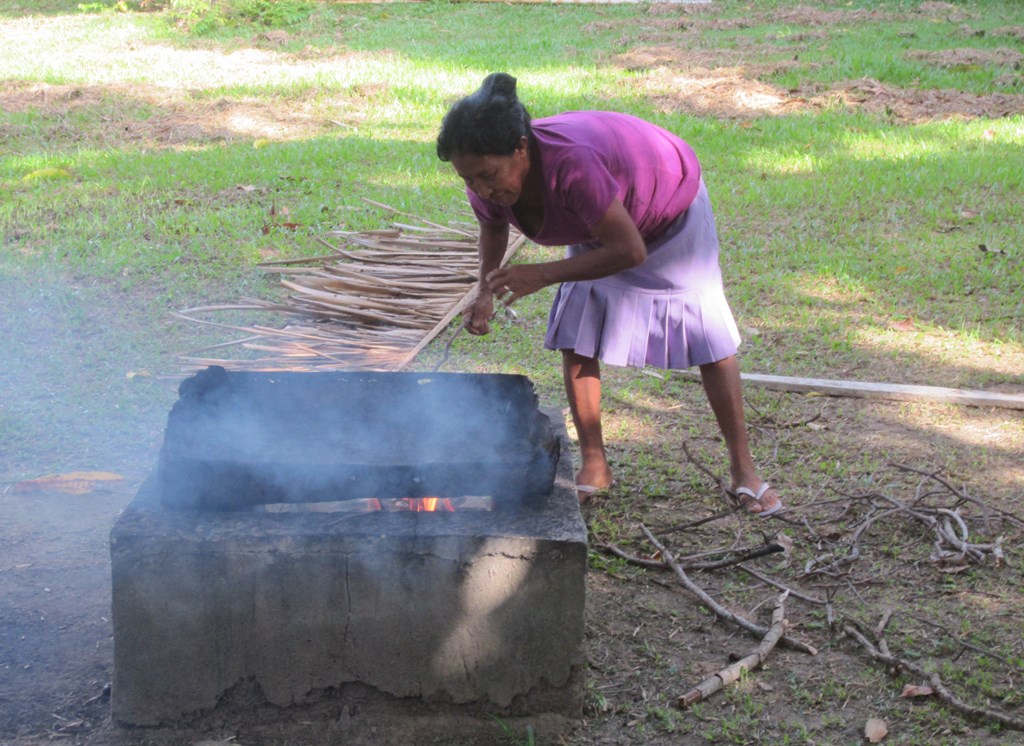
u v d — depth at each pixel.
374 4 18.64
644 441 4.81
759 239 7.36
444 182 8.66
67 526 4.13
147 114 11.39
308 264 6.91
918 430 4.88
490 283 3.27
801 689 3.15
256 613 2.87
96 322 6.12
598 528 4.06
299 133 10.63
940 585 3.67
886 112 11.05
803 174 8.88
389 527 2.88
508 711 2.97
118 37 16.44
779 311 6.25
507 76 3.06
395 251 6.95
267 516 2.94
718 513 4.15
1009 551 3.86
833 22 16.55
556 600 2.88
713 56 13.98
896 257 7.02
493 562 2.85
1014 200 8.12
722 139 9.98
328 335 5.86
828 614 3.45
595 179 3.14
